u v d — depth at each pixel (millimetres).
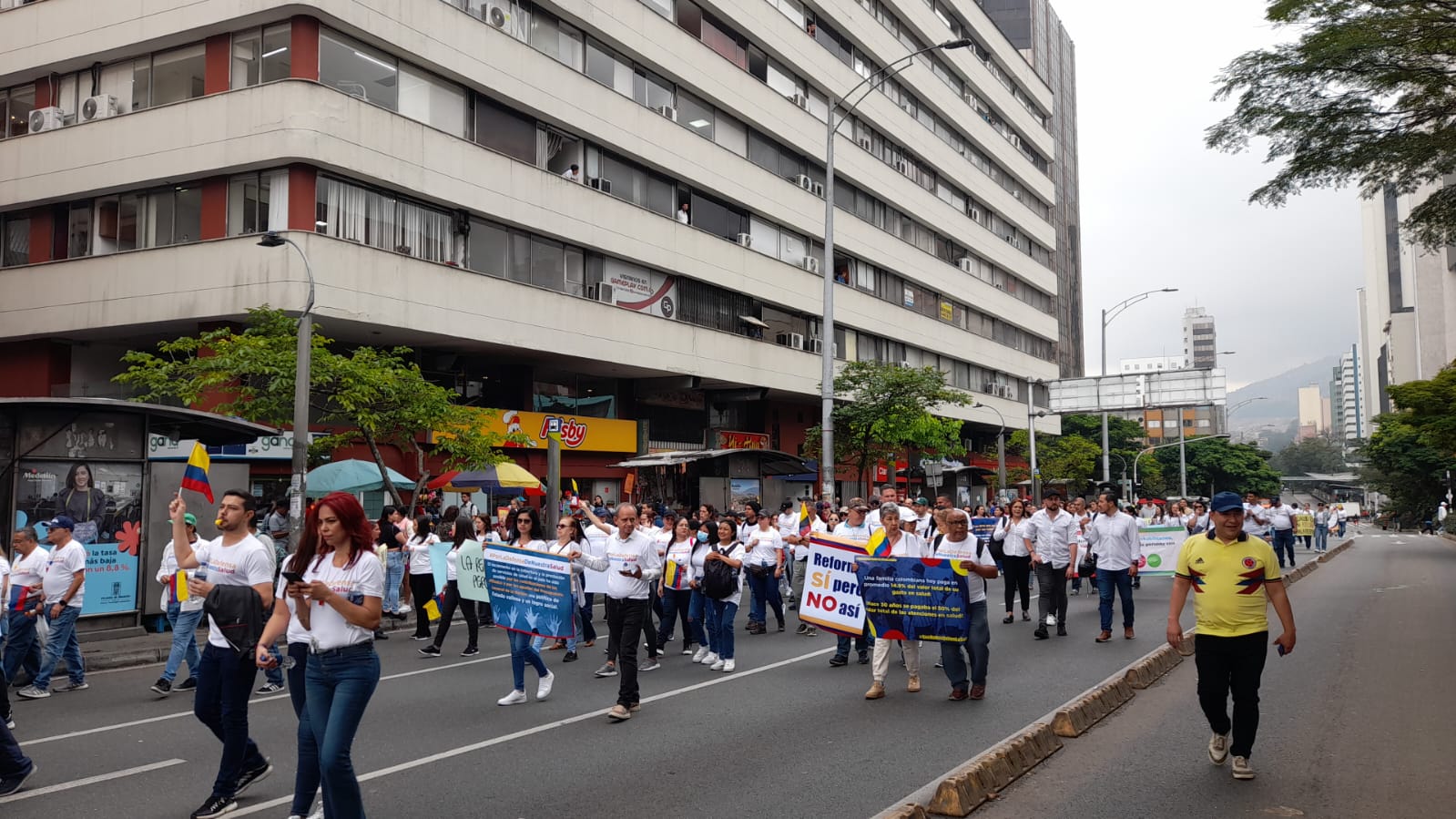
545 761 7277
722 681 10742
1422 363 72625
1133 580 21500
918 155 46438
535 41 26281
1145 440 98812
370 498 24281
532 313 25953
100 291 22547
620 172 29406
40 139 23500
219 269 21172
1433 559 33031
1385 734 7930
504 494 27328
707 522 14836
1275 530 27359
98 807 6363
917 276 46312
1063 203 101125
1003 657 12078
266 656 5422
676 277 31656
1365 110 13055
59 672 11812
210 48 21891
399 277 22469
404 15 22562
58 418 13977
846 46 40938
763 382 35156
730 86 33500
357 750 7645
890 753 7414
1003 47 56500
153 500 14938
